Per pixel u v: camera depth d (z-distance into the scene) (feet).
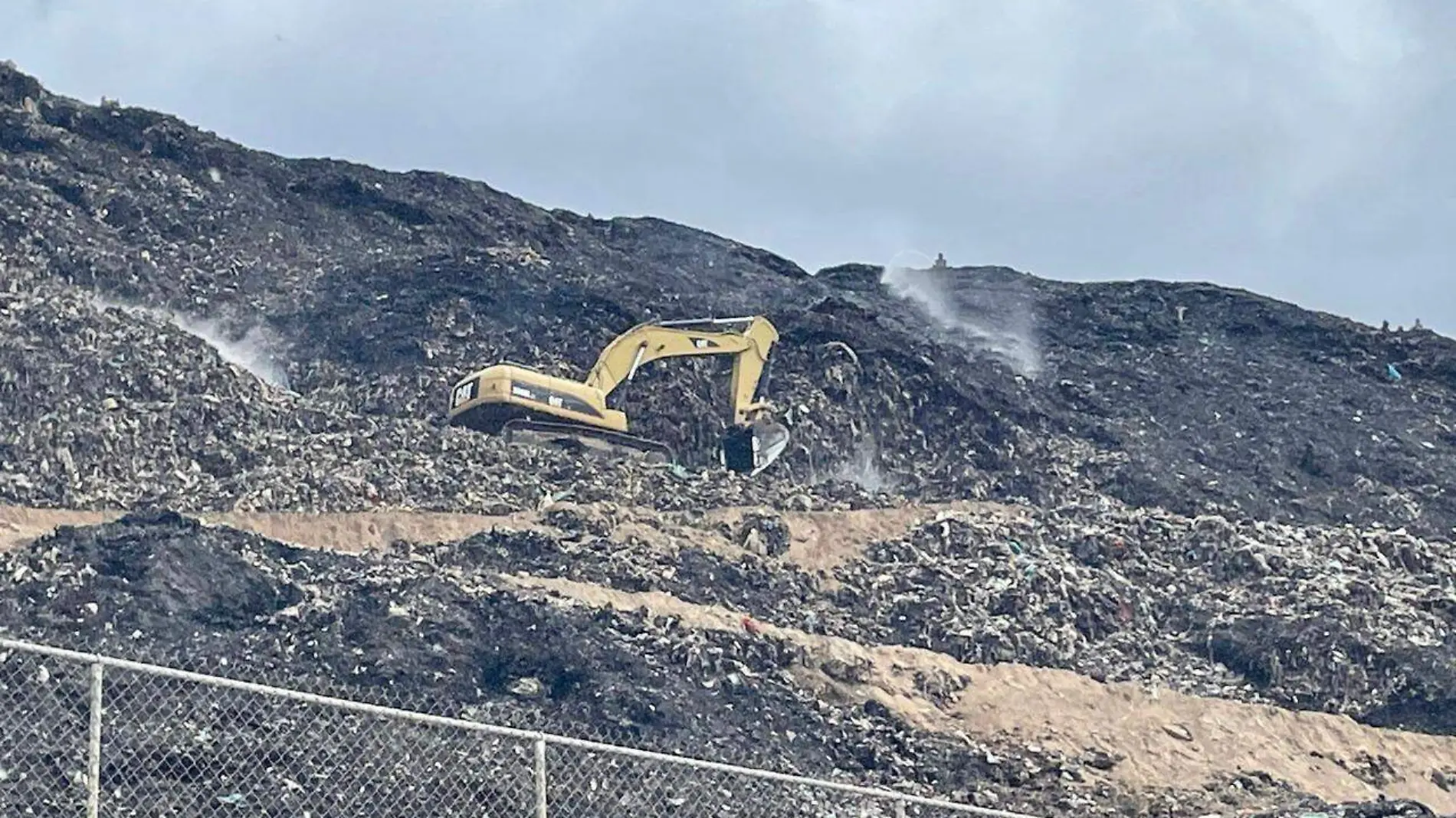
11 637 165.99
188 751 133.69
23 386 222.89
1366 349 322.75
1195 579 225.76
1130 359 316.81
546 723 167.84
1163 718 194.18
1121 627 212.84
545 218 339.98
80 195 294.46
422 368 268.62
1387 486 277.03
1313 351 322.96
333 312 282.77
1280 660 205.87
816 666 192.34
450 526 212.64
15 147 300.81
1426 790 191.83
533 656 179.63
